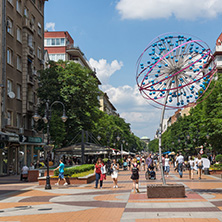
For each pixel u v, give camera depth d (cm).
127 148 11138
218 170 3194
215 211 1138
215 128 3562
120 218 1062
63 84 4450
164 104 1568
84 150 3441
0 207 1370
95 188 2095
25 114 4409
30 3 4853
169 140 9206
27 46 4562
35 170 2927
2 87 3691
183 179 2656
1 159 3712
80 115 4438
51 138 4175
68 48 7731
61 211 1222
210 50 1488
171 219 1013
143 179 2741
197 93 1552
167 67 1522
